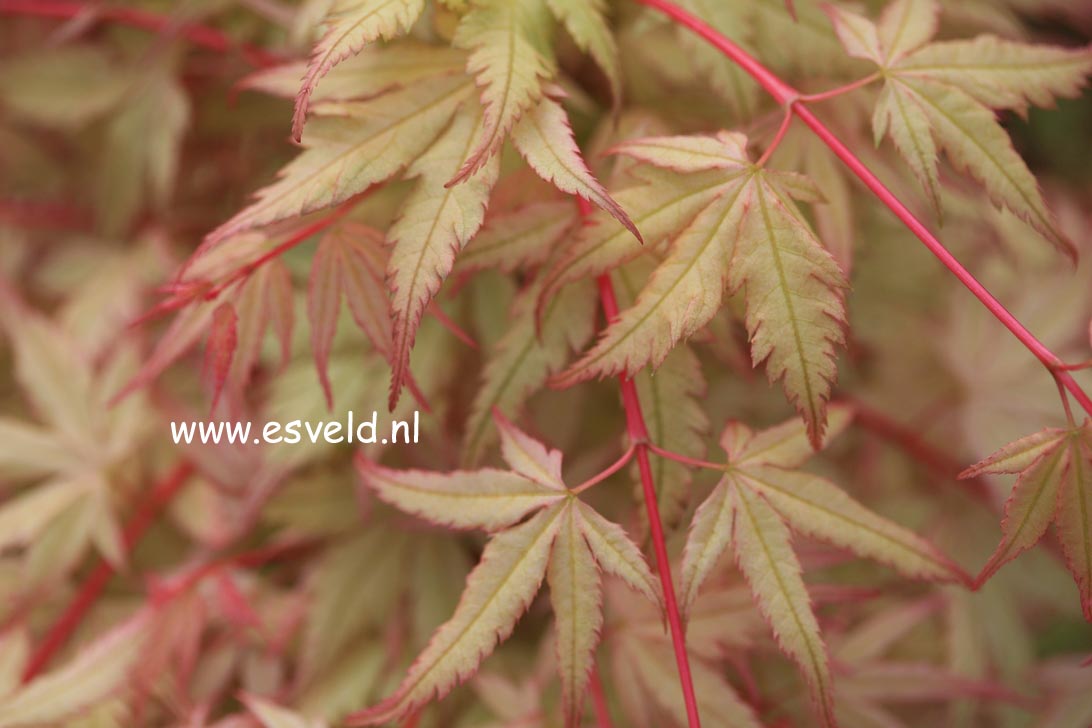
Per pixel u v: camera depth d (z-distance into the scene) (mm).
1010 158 472
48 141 655
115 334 581
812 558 504
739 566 464
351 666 546
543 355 484
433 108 470
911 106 474
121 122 586
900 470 595
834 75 514
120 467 571
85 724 528
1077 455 453
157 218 608
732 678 528
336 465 555
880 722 527
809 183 462
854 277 575
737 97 498
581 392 546
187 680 538
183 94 581
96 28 597
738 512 466
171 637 533
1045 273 625
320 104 471
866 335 609
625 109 535
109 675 526
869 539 469
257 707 507
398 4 456
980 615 576
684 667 460
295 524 551
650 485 467
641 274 484
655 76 536
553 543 462
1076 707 559
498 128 454
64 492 563
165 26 566
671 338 453
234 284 483
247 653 548
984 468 452
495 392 485
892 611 550
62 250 605
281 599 551
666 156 463
